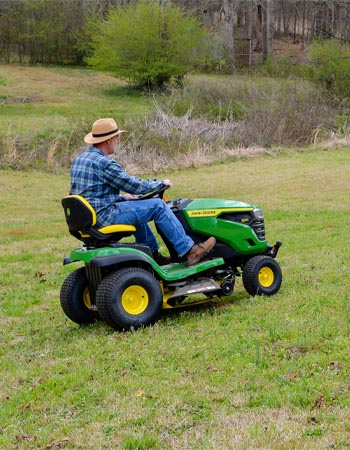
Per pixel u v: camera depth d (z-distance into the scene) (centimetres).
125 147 2233
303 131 2573
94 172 668
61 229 1314
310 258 956
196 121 2502
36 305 820
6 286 918
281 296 757
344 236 1114
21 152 2173
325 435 423
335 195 1549
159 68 3703
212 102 2848
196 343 610
